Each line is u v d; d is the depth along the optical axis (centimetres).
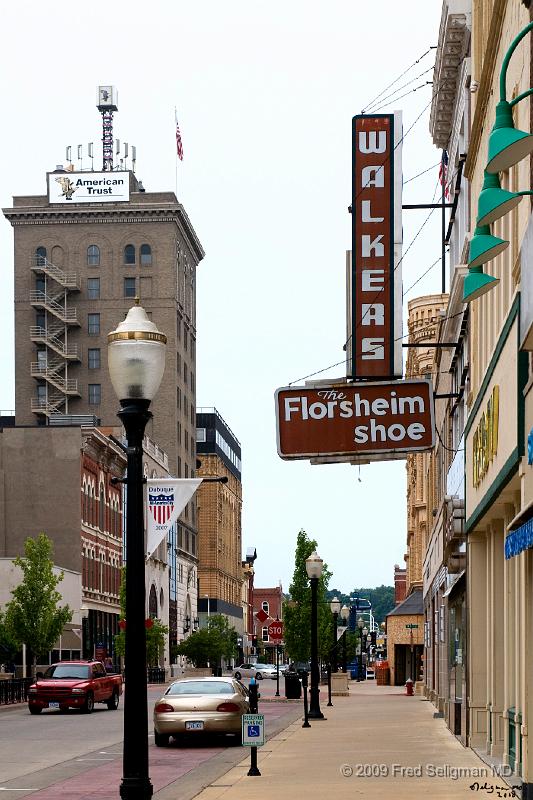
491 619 2752
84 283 14950
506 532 2377
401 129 2984
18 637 7325
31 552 7456
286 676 6612
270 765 2695
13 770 2858
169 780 2561
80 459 9731
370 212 2962
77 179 14988
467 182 3278
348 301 3050
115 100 15625
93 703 5494
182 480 4253
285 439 2581
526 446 1786
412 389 2552
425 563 6988
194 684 3572
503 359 2119
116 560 11056
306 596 10756
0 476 9694
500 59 2334
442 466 4678
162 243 14950
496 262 2402
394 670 9662
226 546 19125
